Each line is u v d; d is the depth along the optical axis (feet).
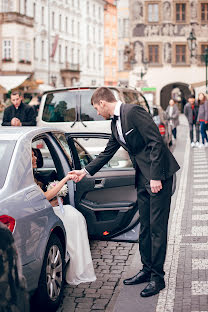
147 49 166.50
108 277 18.04
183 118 149.89
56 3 196.13
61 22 203.82
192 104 62.23
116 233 20.68
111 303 15.72
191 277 17.46
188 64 165.99
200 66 165.89
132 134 15.94
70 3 212.23
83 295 16.39
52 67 195.62
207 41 165.89
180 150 59.36
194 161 48.78
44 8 186.91
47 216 14.66
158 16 165.78
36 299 14.03
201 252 20.26
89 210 19.83
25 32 168.04
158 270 16.26
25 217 13.24
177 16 165.89
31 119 34.32
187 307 14.93
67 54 211.82
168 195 16.15
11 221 12.60
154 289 16.03
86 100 34.22
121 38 236.84
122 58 234.79
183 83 166.91
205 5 165.37
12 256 8.87
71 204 19.17
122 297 15.98
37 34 181.27
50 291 14.66
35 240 13.60
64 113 34.53
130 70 168.04
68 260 17.03
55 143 18.47
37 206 14.24
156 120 55.93
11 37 162.09
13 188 13.65
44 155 19.71
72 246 17.13
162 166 15.65
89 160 22.25
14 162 14.30
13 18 161.27
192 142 62.54
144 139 15.81
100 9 252.62
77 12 221.46
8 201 13.05
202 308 14.79
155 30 166.09
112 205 20.31
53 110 34.81
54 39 196.03
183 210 27.89
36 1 179.22
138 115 15.80
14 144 14.96
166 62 166.50
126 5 232.32
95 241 22.44
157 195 15.99
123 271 18.66
